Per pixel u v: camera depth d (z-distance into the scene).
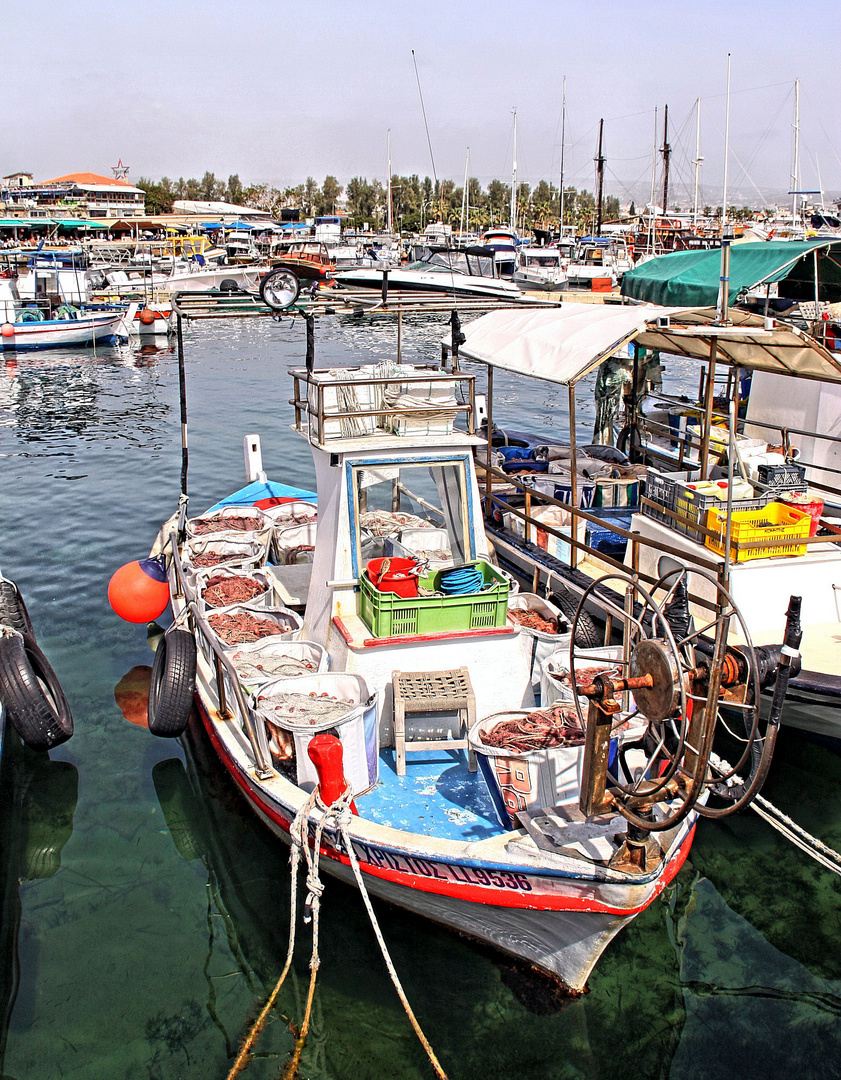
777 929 6.73
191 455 20.34
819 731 8.07
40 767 8.60
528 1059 5.64
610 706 5.31
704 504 8.25
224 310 9.84
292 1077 5.48
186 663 8.38
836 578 8.23
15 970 6.25
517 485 9.97
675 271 15.28
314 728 6.31
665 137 54.38
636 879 5.42
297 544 11.41
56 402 27.16
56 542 14.58
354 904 6.86
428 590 7.29
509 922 5.97
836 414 11.95
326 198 135.38
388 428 7.88
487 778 6.32
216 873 7.23
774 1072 5.53
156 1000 6.04
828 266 16.22
